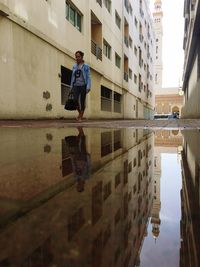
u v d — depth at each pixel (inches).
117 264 15.5
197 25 551.2
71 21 477.4
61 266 14.4
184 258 17.0
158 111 2637.8
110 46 746.8
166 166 62.0
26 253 15.8
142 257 17.1
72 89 299.6
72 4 470.3
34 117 338.6
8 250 16.1
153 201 31.2
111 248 17.2
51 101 386.0
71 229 19.6
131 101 1082.7
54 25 392.5
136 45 1151.0
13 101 291.9
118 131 169.9
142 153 82.0
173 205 30.3
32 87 333.7
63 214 23.1
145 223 23.1
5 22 277.7
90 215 23.0
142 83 1371.8
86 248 16.6
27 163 53.8
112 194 31.4
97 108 630.5
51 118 386.9
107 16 704.4
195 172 54.9
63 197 29.0
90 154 68.2
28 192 31.1
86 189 33.1
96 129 180.1
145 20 1416.1
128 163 58.9
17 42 300.4
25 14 312.8
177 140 138.3
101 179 39.8
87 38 543.8
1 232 18.9
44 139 106.4
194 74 800.3
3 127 182.7
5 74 278.1
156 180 44.8
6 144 88.7
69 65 456.4
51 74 387.2
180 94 2554.1
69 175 42.3
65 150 74.7
